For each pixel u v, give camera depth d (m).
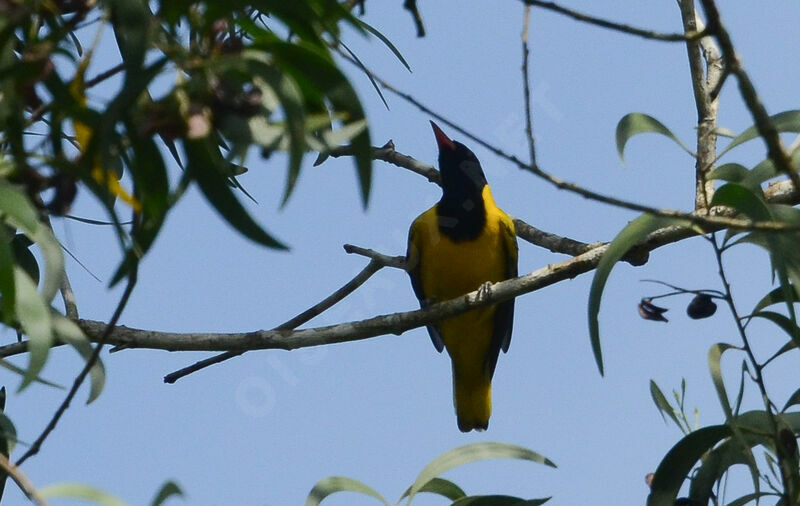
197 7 5.49
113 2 5.16
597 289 7.08
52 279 6.01
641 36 5.47
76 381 5.60
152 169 5.64
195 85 5.14
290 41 5.90
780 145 5.59
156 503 5.27
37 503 4.89
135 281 5.43
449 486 8.24
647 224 7.14
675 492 7.66
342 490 7.82
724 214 8.81
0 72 5.25
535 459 7.88
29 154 5.36
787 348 7.54
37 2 5.32
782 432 7.57
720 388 7.55
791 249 7.11
